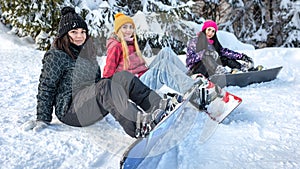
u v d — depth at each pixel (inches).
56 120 100.6
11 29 345.7
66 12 96.0
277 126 99.3
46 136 88.7
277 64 199.0
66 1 298.7
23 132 91.0
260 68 162.6
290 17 414.3
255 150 82.4
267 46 432.8
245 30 438.0
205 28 153.7
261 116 108.5
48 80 93.9
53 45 96.6
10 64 200.8
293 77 171.9
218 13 432.5
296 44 414.6
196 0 409.1
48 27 298.8
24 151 80.0
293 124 101.0
